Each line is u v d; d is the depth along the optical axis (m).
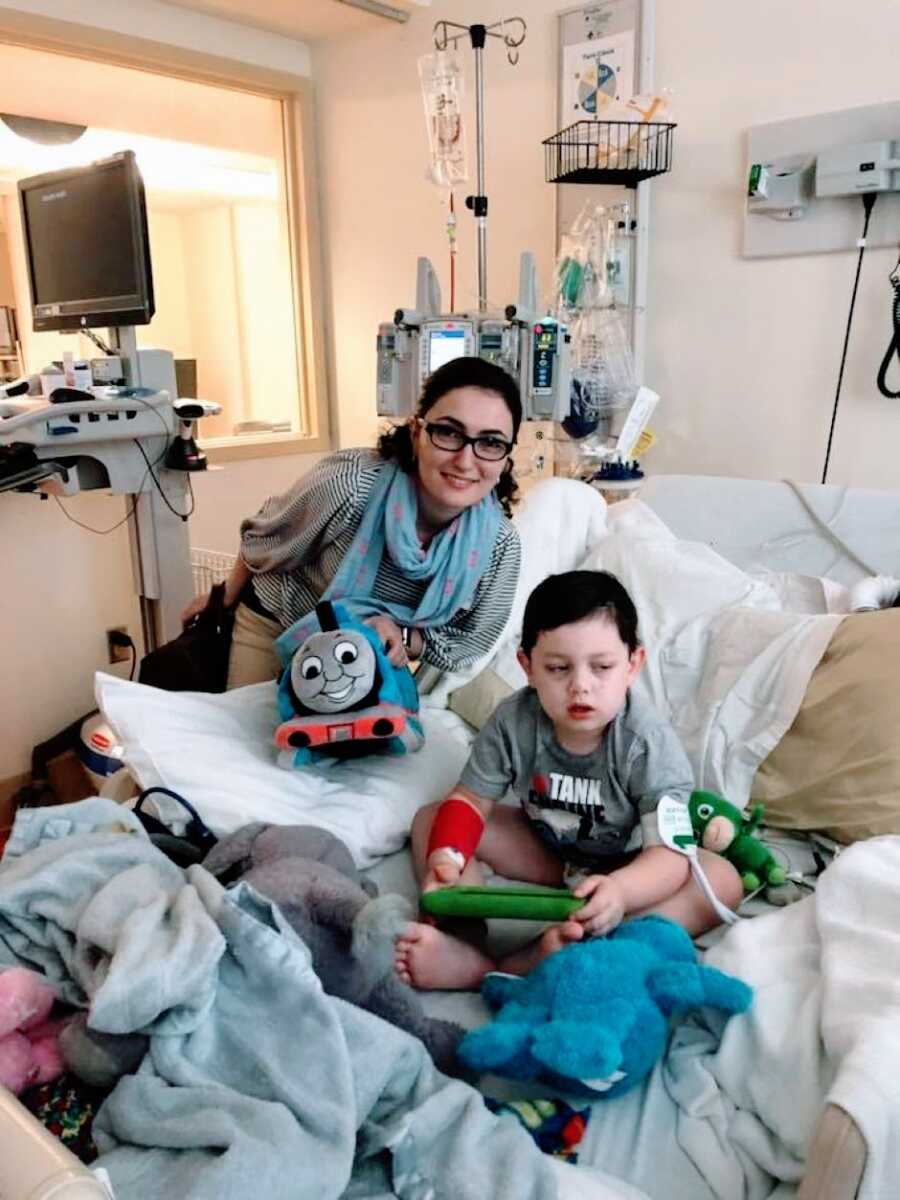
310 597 1.70
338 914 1.00
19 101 2.72
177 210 4.10
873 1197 0.73
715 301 2.37
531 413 2.21
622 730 1.25
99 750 2.34
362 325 3.31
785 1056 0.89
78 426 2.03
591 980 0.95
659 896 1.13
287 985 0.84
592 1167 0.86
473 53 2.75
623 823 1.25
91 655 2.73
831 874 1.08
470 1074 0.97
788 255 2.21
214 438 3.29
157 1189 0.70
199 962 0.82
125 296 2.13
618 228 2.44
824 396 2.23
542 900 1.09
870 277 2.10
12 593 2.53
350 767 1.42
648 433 2.40
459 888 1.12
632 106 2.31
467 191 2.88
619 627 1.22
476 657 1.64
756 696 1.43
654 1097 0.93
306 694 1.35
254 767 1.34
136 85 2.94
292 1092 0.77
